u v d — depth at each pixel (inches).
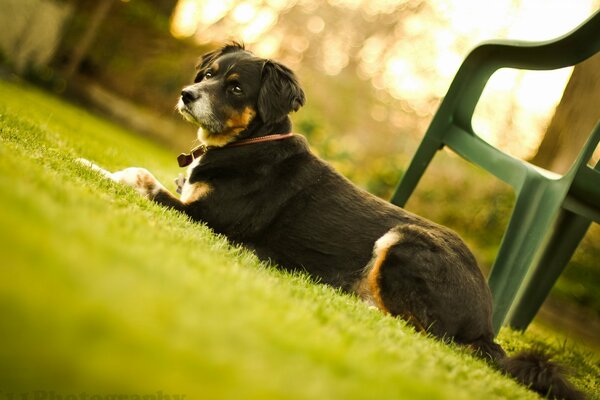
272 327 68.6
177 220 132.8
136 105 633.0
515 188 177.2
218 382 47.9
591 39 176.2
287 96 170.4
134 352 46.0
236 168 160.4
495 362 135.5
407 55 570.3
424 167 209.5
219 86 165.8
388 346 91.3
